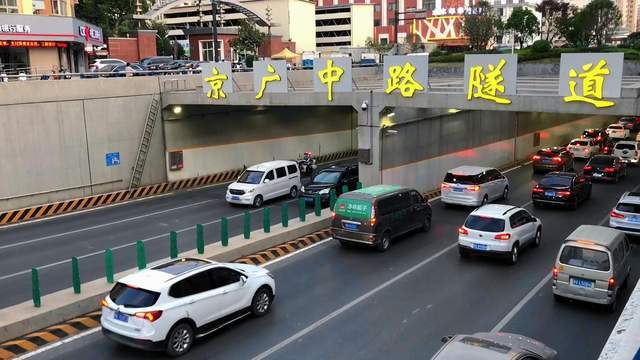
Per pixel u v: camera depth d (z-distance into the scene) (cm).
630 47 5191
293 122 3547
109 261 1330
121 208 2402
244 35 6050
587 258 1193
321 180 2384
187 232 1947
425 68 2012
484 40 5678
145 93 2719
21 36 3288
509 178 2936
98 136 2545
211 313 1077
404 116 2338
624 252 1271
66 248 1789
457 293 1328
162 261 1522
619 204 1745
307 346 1062
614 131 4269
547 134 3953
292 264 1580
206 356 1024
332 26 12069
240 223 2058
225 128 3095
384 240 1691
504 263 1559
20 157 2281
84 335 1134
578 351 1022
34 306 1188
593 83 1639
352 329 1134
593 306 1237
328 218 1973
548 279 1420
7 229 2067
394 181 2338
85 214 2297
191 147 2928
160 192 2739
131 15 6844
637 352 526
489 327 1132
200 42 6356
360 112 2216
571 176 2247
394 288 1369
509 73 1814
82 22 3841
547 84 2369
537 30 6481
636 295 687
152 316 977
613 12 5538
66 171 2438
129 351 1058
